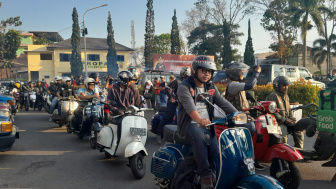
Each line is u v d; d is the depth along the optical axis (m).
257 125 4.23
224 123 3.10
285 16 40.41
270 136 4.20
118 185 4.71
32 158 6.34
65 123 9.10
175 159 3.62
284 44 39.88
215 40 45.81
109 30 49.66
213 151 3.14
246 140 3.03
